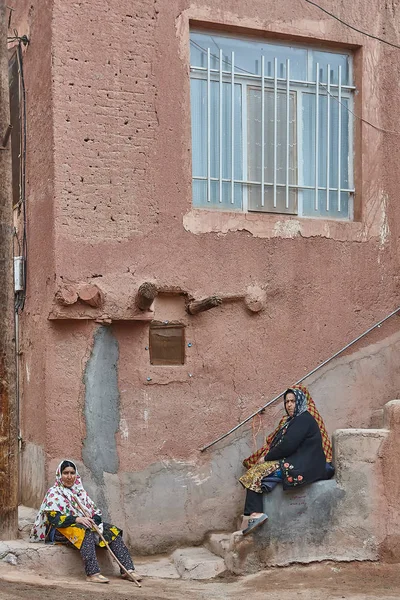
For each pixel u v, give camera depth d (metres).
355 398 8.88
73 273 7.83
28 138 8.64
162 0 8.27
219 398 8.39
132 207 8.09
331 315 8.84
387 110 9.20
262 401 8.53
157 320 8.24
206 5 8.43
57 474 7.45
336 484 7.78
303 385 8.68
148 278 8.09
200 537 8.22
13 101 9.21
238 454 8.41
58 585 6.77
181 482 8.20
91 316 7.89
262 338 8.56
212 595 6.89
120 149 8.08
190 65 8.50
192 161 8.48
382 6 9.21
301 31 8.82
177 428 8.22
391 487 7.88
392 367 9.08
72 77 7.95
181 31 8.34
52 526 7.30
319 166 9.04
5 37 7.62
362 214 9.05
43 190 8.13
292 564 7.61
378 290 9.06
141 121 8.16
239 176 8.70
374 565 7.76
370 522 7.81
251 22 8.61
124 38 8.13
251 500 7.58
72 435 7.89
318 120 9.05
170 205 8.23
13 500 7.50
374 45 9.15
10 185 7.60
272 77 8.87
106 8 8.08
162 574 7.57
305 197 8.97
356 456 7.84
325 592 7.06
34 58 8.45
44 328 8.02
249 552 7.53
